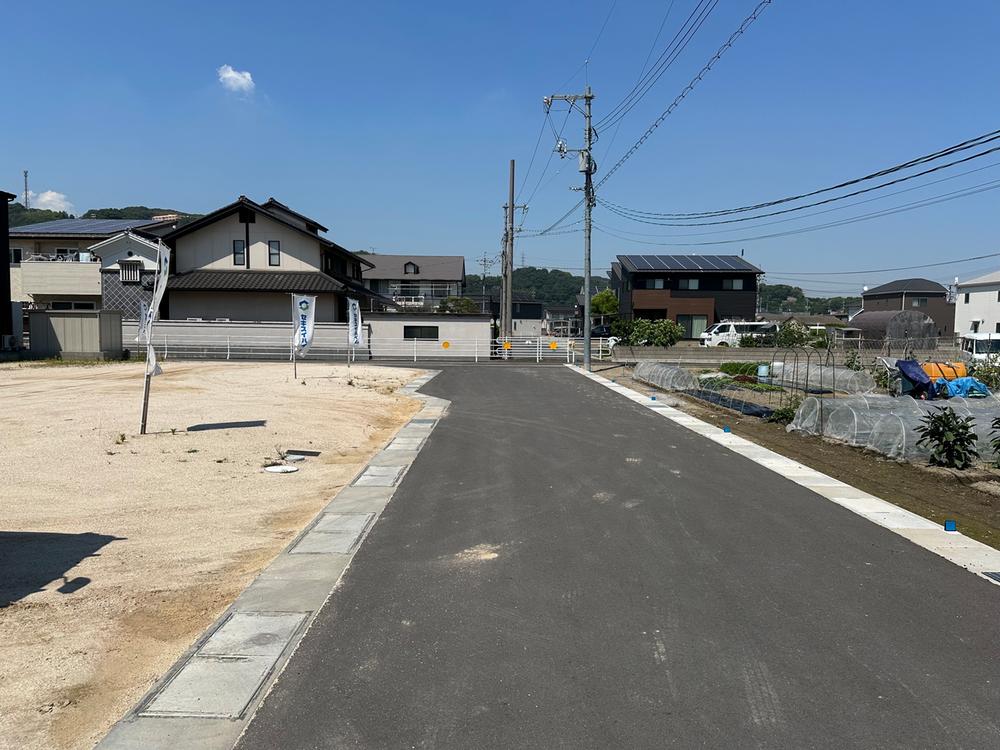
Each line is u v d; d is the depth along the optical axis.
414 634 4.17
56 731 3.22
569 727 3.20
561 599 4.71
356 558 5.57
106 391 15.31
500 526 6.46
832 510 7.14
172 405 13.24
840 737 3.12
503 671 3.72
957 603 4.68
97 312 26.38
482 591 4.86
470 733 3.14
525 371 26.62
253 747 3.04
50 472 8.09
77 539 6.02
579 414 14.60
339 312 36.47
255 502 7.45
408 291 68.62
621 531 6.29
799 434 12.59
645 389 21.02
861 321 37.88
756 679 3.64
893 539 6.16
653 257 53.62
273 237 35.53
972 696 3.48
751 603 4.66
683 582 5.04
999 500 7.92
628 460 9.66
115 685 3.66
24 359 25.98
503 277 43.53
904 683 3.61
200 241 35.34
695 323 49.50
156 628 4.36
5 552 5.65
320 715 3.29
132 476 8.16
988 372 20.62
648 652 3.94
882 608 4.59
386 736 3.12
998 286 44.38
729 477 8.68
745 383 21.67
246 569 5.44
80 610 4.59
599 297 64.38
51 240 39.47
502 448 10.58
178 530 6.39
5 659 3.90
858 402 13.29
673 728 3.19
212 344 32.47
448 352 34.19
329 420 12.80
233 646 4.00
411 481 8.35
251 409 13.24
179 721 3.23
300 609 4.55
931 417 10.23
